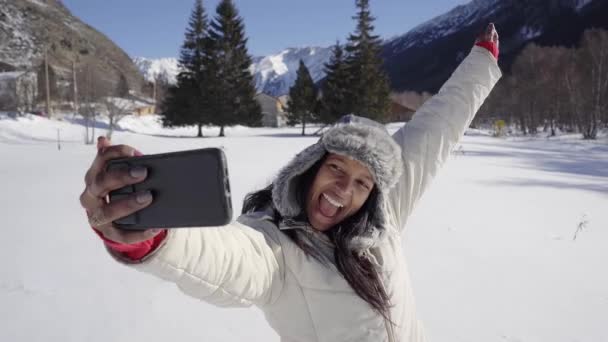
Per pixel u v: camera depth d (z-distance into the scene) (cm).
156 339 270
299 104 4872
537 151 2605
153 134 4131
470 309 327
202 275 102
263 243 127
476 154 2092
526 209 747
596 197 927
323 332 134
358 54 4031
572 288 374
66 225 551
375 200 142
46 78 4384
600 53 4231
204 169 72
